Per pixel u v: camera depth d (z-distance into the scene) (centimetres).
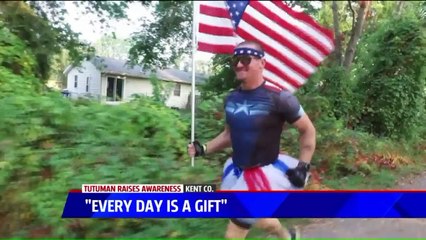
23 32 1445
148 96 771
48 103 552
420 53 1293
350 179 741
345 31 2027
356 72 1412
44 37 1526
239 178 344
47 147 504
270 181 334
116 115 557
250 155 334
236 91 344
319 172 770
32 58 1035
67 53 2117
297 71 514
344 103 1227
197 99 1147
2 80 727
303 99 908
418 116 1334
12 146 468
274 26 514
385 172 780
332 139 832
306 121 332
